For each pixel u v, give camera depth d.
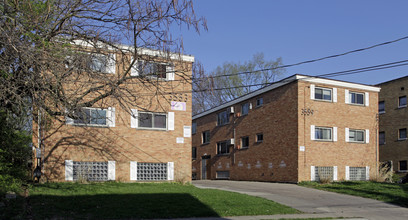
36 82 9.99
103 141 18.53
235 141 31.97
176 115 20.17
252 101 29.55
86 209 11.30
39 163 17.16
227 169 33.09
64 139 17.77
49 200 12.29
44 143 17.39
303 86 23.98
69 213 10.70
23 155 16.55
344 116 25.12
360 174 25.33
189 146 20.33
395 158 30.94
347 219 11.63
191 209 11.97
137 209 11.53
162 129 19.86
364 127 25.83
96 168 18.42
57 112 11.39
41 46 10.42
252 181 28.27
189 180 20.17
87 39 11.90
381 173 24.89
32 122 16.77
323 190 19.58
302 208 13.60
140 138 19.31
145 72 12.45
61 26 11.31
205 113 38.56
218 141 35.31
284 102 25.11
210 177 36.78
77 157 17.95
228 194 15.58
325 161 24.08
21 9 10.62
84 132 18.19
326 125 24.39
